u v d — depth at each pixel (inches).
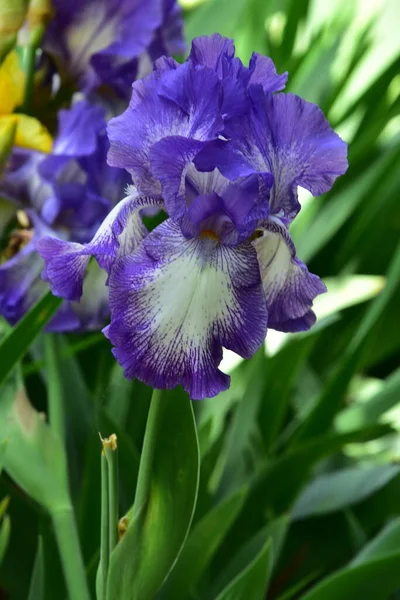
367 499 47.7
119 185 39.7
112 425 40.1
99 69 41.3
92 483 39.9
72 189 39.4
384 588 36.6
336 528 47.1
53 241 29.6
